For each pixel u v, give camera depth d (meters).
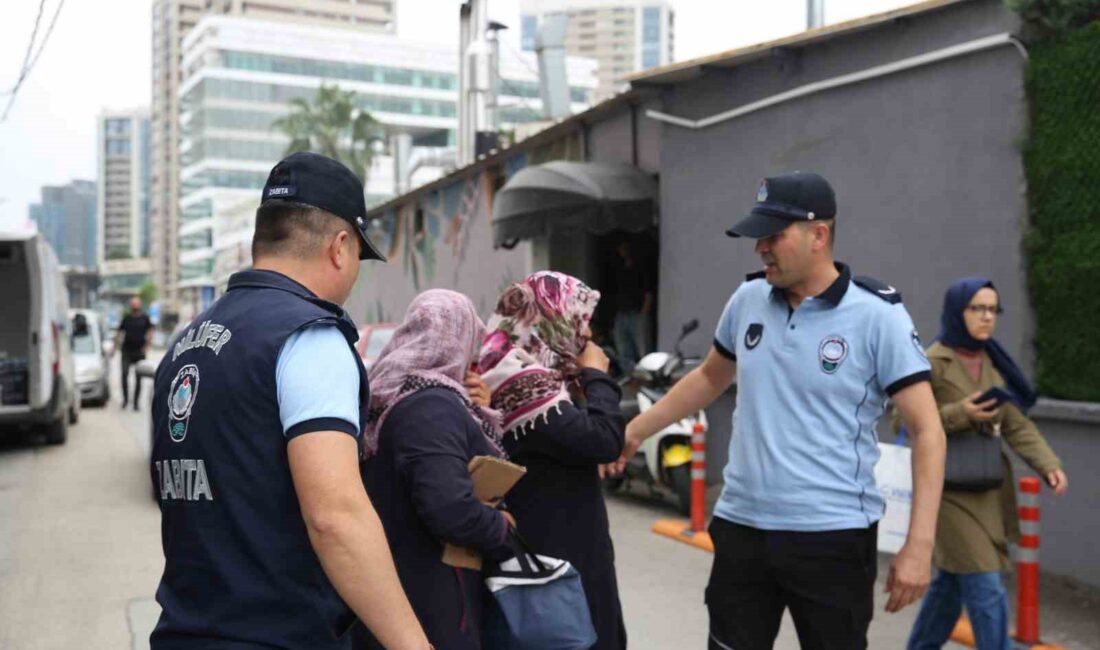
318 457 1.71
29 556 6.77
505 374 2.88
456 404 2.54
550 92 18.41
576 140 12.04
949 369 4.17
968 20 6.41
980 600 3.90
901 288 6.97
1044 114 5.89
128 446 12.68
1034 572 4.70
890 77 7.02
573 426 2.81
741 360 3.06
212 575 1.77
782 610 3.04
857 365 2.85
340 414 1.76
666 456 7.83
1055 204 5.82
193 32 122.81
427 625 2.46
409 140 34.44
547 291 3.02
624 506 8.48
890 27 7.00
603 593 2.94
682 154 9.24
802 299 2.98
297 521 1.78
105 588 5.96
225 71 113.12
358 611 1.72
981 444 3.94
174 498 1.84
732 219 8.64
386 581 1.72
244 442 1.77
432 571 2.49
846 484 2.84
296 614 1.77
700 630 5.11
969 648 4.75
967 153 6.43
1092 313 5.61
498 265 15.12
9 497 9.03
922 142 6.77
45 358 11.68
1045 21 5.75
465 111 21.41
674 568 6.36
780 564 2.87
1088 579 5.60
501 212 10.11
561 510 2.88
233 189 112.88
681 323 9.31
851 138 7.38
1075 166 5.70
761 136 8.26
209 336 1.87
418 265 19.36
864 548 2.84
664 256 9.55
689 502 7.81
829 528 2.81
